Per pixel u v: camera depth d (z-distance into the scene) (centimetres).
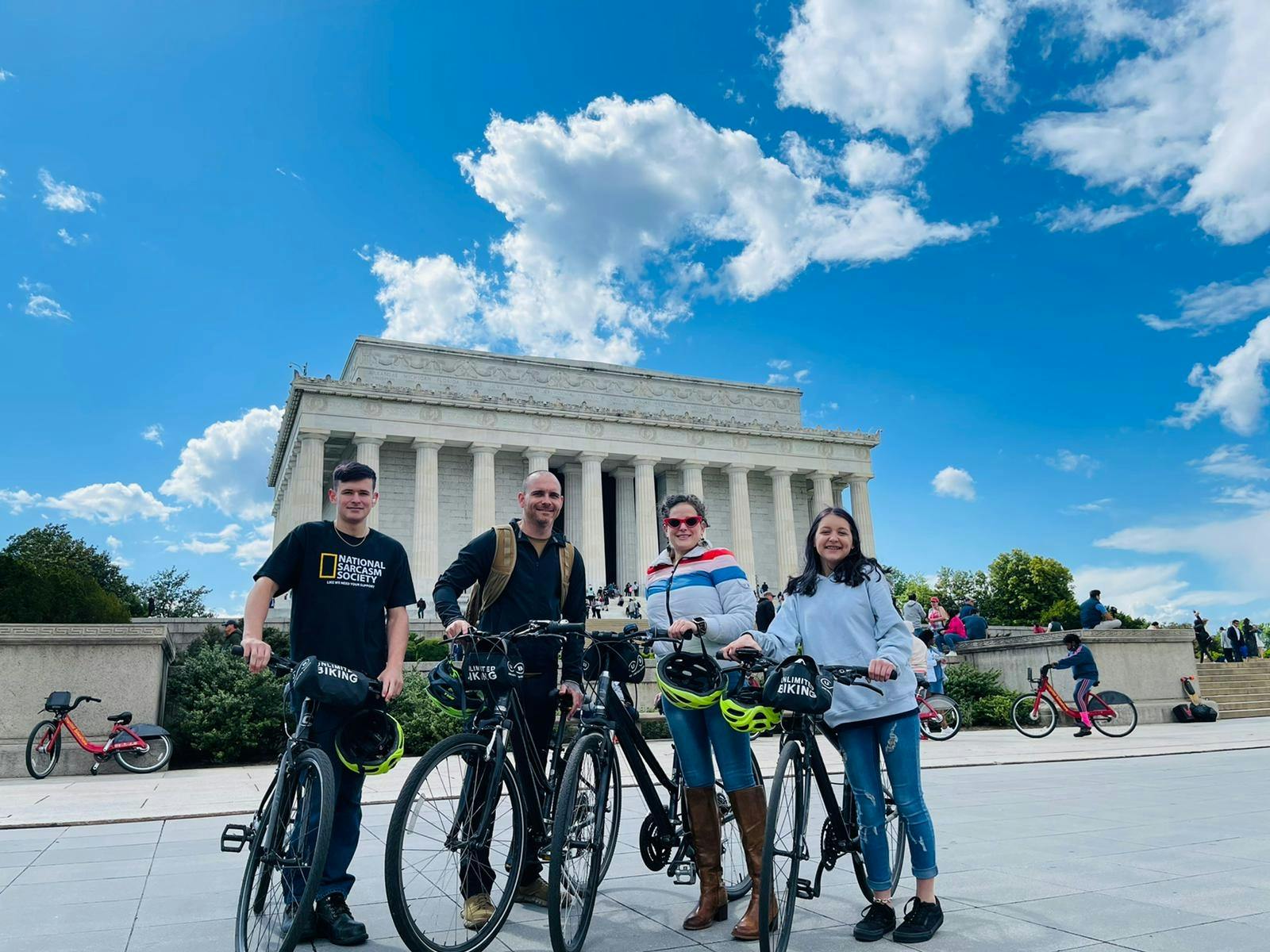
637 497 6925
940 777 1378
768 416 8006
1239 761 1534
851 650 588
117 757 1753
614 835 596
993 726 2531
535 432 6644
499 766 537
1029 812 995
